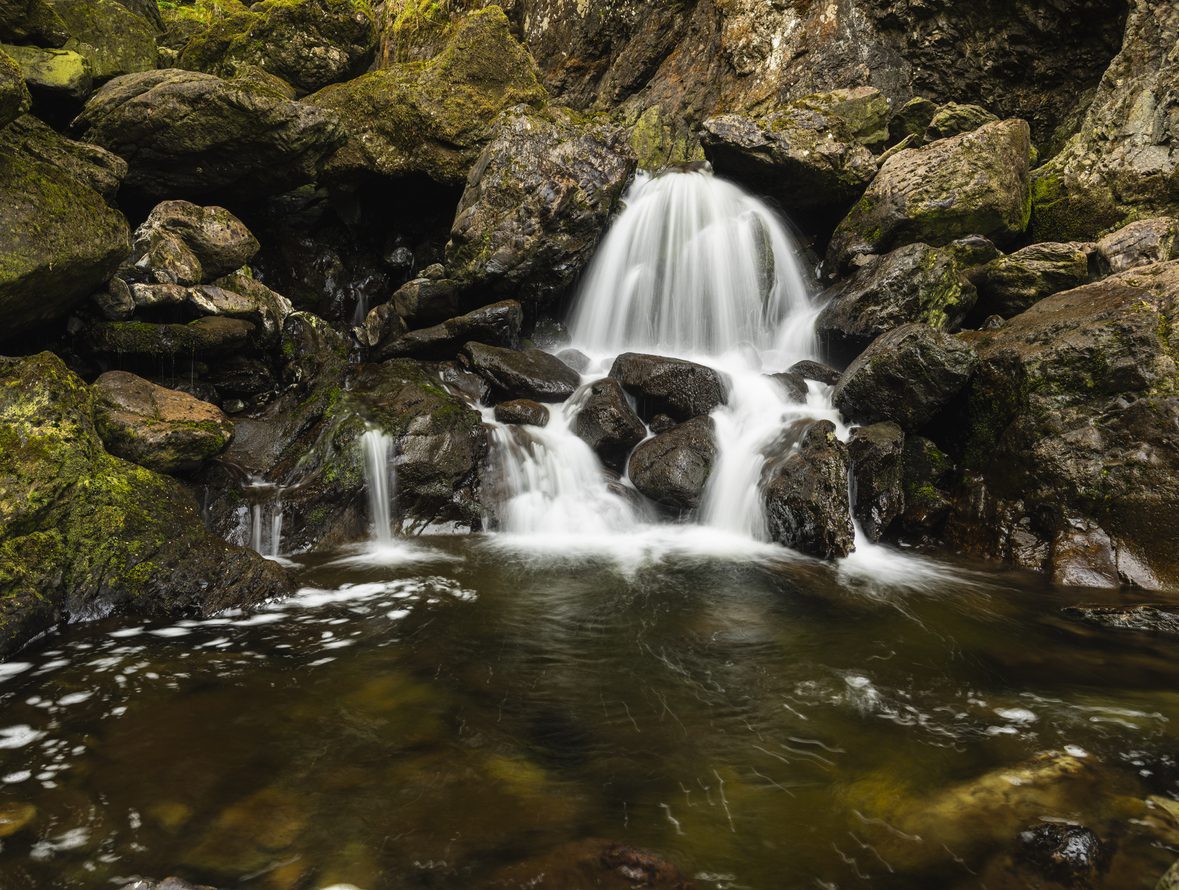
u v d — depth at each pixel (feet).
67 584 18.01
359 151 39.27
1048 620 19.29
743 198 40.63
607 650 17.15
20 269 20.93
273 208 38.34
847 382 28.45
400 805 11.22
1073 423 23.94
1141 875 9.87
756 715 14.23
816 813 11.20
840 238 38.01
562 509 26.96
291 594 20.24
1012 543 24.21
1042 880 9.78
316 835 10.51
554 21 64.69
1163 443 22.25
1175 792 11.73
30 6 30.17
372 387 29.07
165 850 10.19
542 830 10.69
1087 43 40.29
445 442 26.68
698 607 19.94
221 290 28.99
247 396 28.86
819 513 24.22
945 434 28.43
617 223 39.14
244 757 12.46
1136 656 17.12
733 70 52.90
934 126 39.83
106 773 11.94
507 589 21.03
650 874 9.77
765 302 37.29
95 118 30.53
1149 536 21.90
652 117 50.90
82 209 23.43
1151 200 33.04
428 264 41.93
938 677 15.96
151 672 15.52
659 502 27.48
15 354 24.79
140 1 45.29
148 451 21.94
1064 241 35.55
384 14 65.51
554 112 38.99
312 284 39.78
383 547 24.85
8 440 18.37
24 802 11.18
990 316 32.22
